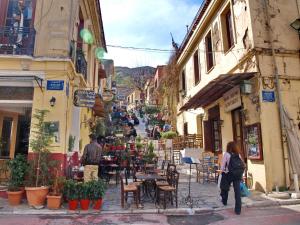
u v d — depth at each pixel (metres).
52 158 8.06
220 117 12.34
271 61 9.44
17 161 7.58
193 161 8.99
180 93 20.19
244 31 10.17
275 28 9.73
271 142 8.85
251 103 9.55
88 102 9.76
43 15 8.91
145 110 30.91
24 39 8.69
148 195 8.54
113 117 25.39
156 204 7.43
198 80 16.45
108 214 6.70
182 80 20.22
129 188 7.23
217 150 13.24
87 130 13.98
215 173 11.33
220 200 7.99
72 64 8.82
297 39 9.80
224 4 12.06
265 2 9.91
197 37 15.84
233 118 11.41
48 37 8.75
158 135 22.72
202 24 14.52
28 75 8.29
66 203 7.39
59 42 8.68
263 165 8.80
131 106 54.81
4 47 8.57
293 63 9.58
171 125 22.34
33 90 8.63
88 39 12.98
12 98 8.59
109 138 16.33
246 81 9.54
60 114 8.29
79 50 10.56
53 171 7.61
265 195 8.35
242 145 10.68
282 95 9.23
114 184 10.95
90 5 12.71
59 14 8.92
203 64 14.98
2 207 7.04
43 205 7.10
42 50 8.66
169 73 22.42
